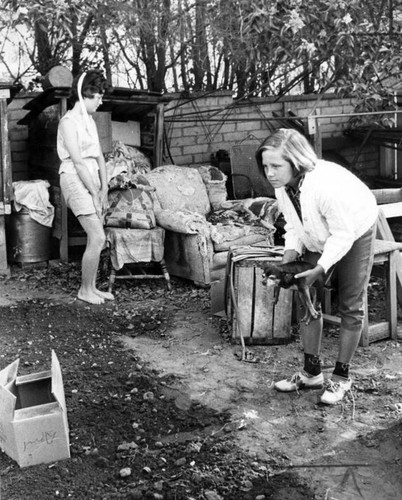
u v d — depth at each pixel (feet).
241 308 16.98
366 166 35.99
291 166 12.73
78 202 20.11
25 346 17.34
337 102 34.01
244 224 23.24
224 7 26.03
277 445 12.51
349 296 13.79
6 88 22.68
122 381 15.20
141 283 22.62
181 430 13.06
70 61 28.84
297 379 14.60
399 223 28.22
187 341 17.63
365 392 14.57
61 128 19.94
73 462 11.82
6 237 25.07
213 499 10.80
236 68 31.04
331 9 23.73
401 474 11.59
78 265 24.54
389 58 25.88
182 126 30.50
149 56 29.71
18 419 11.53
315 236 13.26
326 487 11.23
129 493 10.98
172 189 23.80
